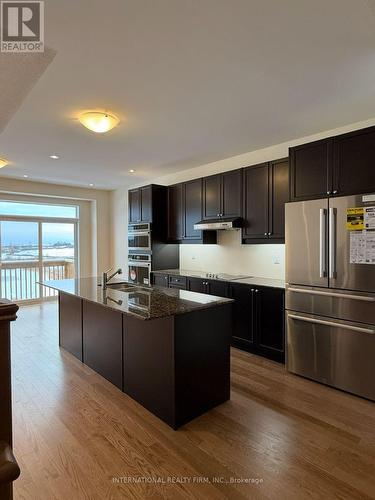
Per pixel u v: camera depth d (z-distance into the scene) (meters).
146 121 3.23
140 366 2.57
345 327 2.73
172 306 2.41
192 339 2.35
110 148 4.16
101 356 3.11
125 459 1.93
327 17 1.74
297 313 3.09
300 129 3.51
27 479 1.76
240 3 1.63
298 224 3.07
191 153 4.43
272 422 2.33
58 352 3.78
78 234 7.41
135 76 2.35
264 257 4.31
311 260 2.97
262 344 3.60
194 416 2.37
